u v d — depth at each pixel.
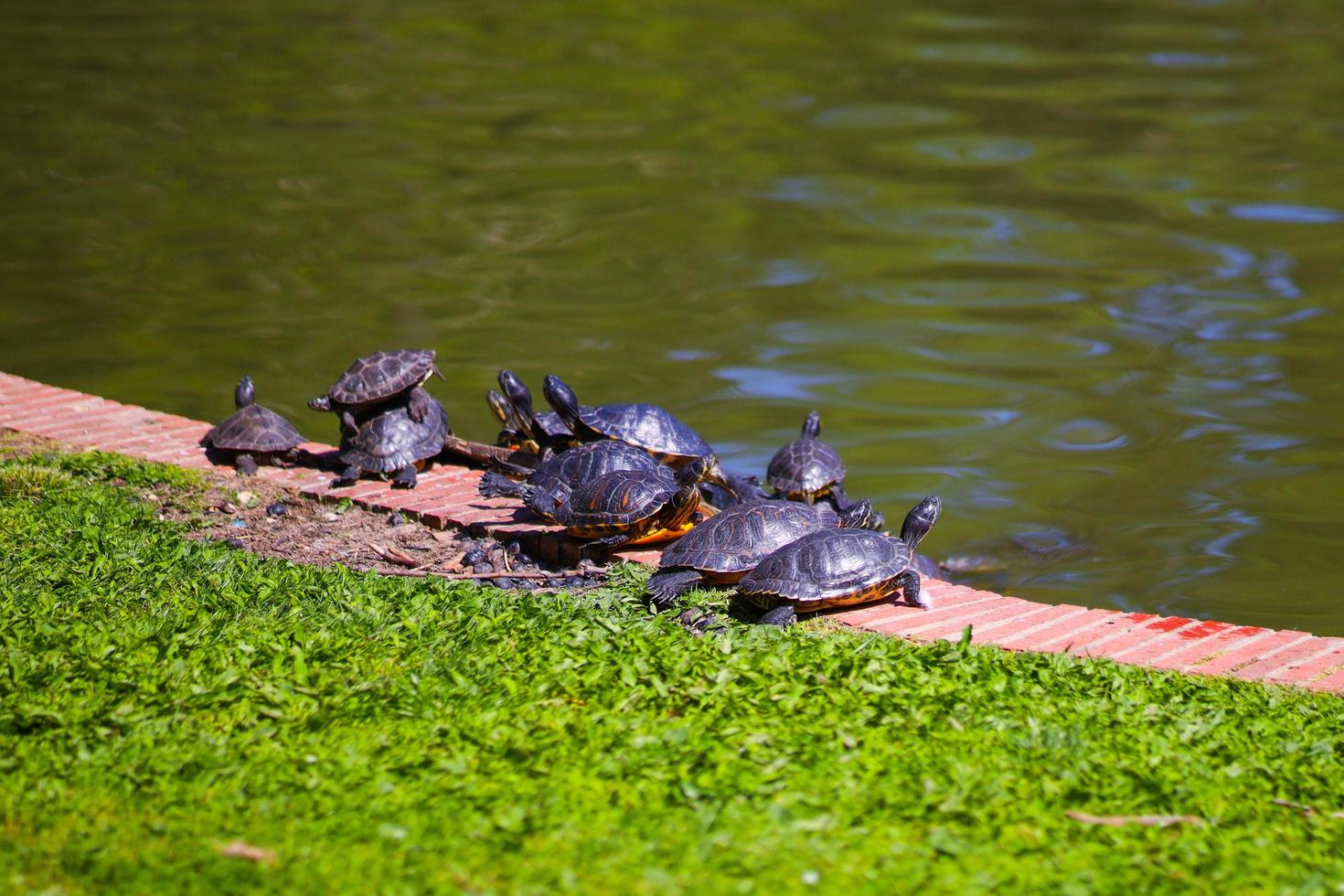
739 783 6.83
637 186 32.06
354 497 12.70
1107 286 25.25
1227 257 26.80
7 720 7.43
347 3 51.62
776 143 35.78
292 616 9.37
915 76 42.38
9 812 6.59
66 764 7.05
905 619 10.02
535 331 22.86
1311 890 5.98
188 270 25.48
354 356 21.36
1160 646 9.59
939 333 22.95
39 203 29.17
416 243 27.59
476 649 8.77
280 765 7.09
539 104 39.12
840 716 7.68
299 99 38.91
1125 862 6.28
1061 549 14.89
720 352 22.02
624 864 6.14
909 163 33.94
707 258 27.19
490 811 6.61
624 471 11.40
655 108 39.03
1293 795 7.07
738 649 8.84
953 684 8.18
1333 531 15.19
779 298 24.84
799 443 15.38
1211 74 42.34
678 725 7.54
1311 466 17.17
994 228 28.97
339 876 6.07
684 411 19.38
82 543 10.76
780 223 29.45
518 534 11.63
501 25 48.72
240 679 8.10
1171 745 7.54
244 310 23.44
